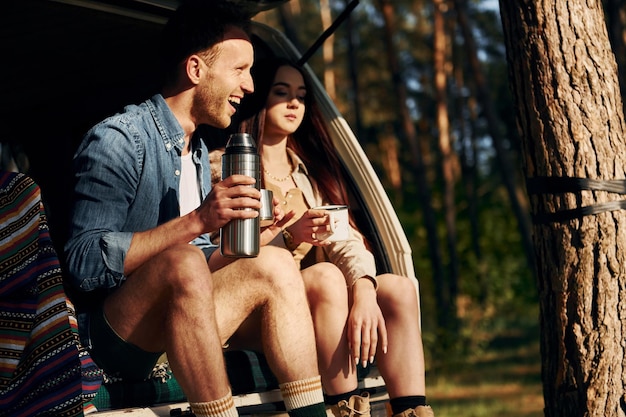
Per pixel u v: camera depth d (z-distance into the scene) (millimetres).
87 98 4059
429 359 13922
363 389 3080
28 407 2322
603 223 3184
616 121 3262
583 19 3260
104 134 2711
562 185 3203
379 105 29766
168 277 2426
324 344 2838
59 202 3965
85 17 3377
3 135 4152
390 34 18031
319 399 2656
